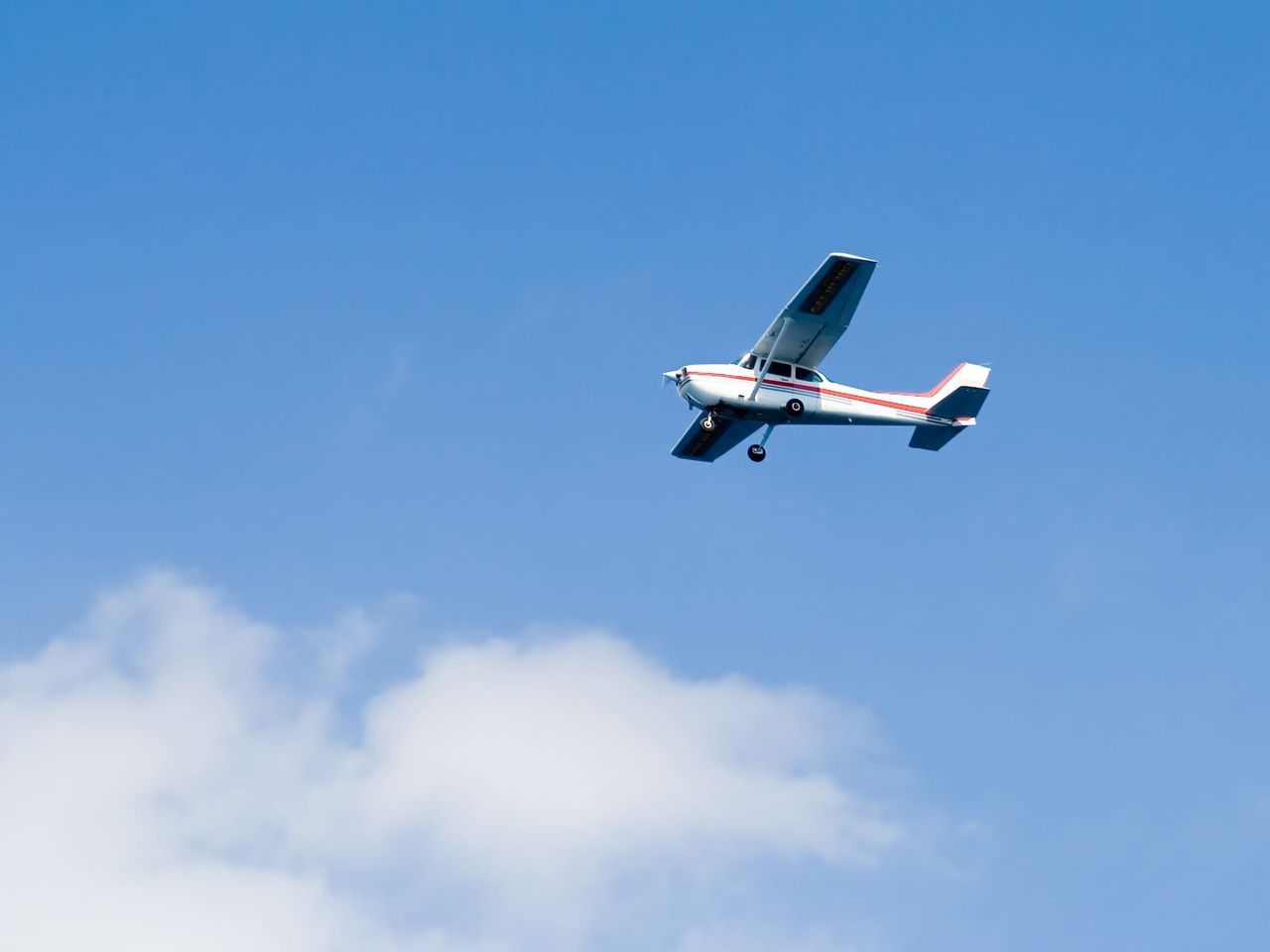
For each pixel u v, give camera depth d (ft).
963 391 421.18
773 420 408.46
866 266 371.15
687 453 442.50
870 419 415.85
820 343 399.03
